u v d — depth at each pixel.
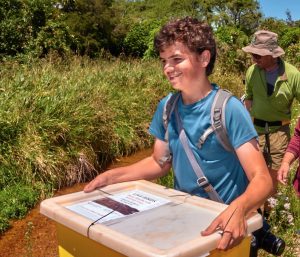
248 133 1.93
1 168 5.83
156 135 2.26
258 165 1.90
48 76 8.16
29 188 5.72
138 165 2.29
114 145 7.67
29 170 5.92
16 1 13.73
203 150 2.04
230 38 16.66
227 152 2.03
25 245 4.64
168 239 1.63
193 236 1.66
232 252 1.78
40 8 13.95
